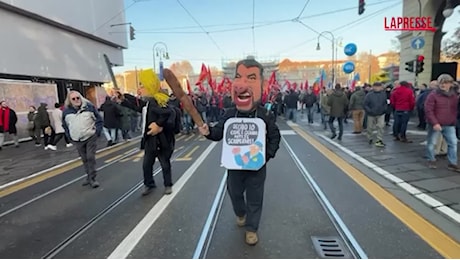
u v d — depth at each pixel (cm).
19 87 1230
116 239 332
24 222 390
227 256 291
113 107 1014
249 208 318
